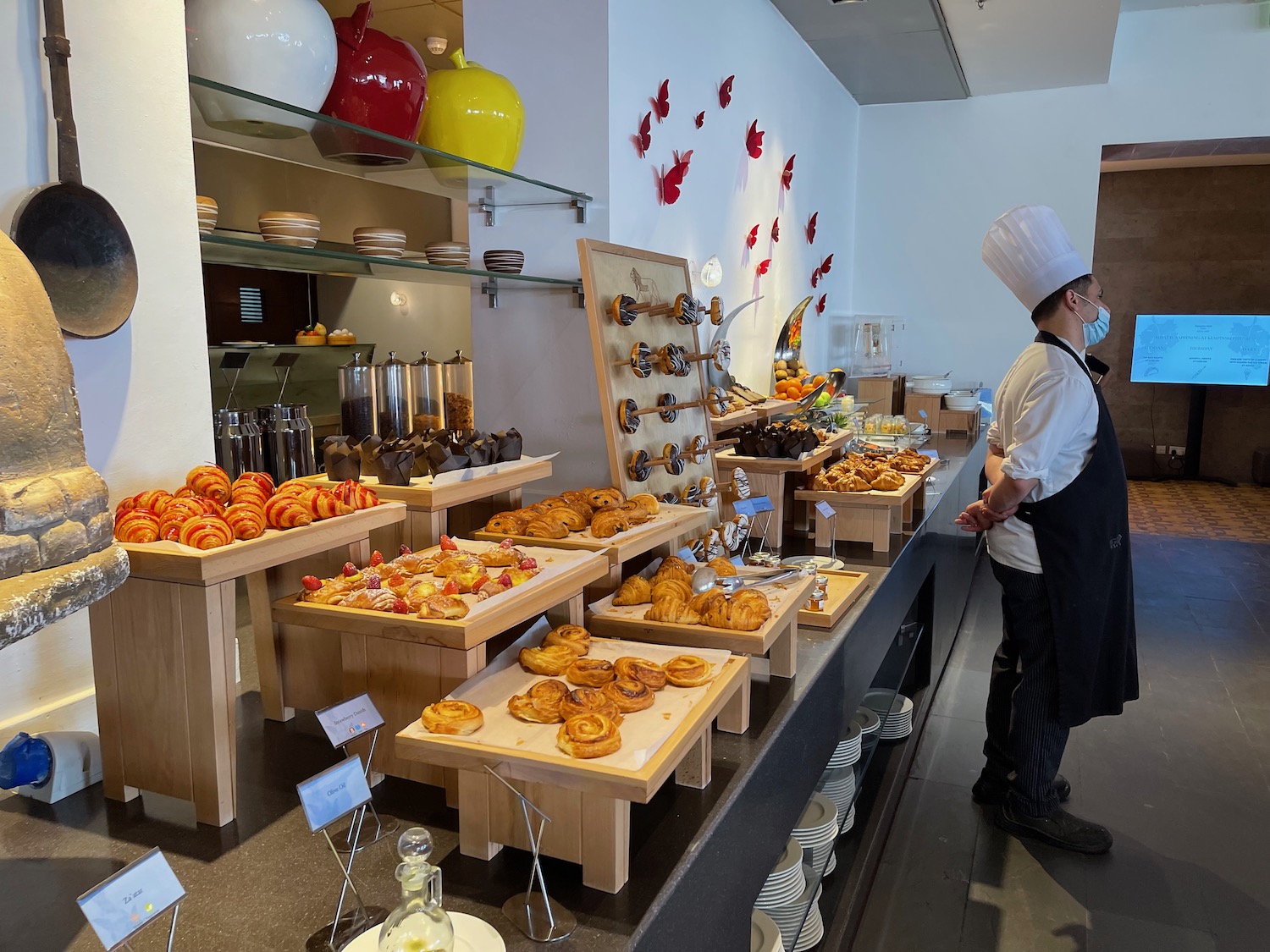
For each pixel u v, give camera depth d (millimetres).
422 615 1146
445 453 1567
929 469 3035
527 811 992
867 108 5926
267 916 927
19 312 731
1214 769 2955
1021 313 5844
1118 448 2330
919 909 2240
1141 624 4379
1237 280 8414
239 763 1252
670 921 999
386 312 5609
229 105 1334
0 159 1063
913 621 3293
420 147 1631
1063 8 4078
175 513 1090
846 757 2182
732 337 3484
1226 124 5402
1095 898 2281
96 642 1117
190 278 1305
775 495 2561
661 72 2600
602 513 1669
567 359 2322
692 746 1103
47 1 1064
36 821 1104
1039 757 2488
